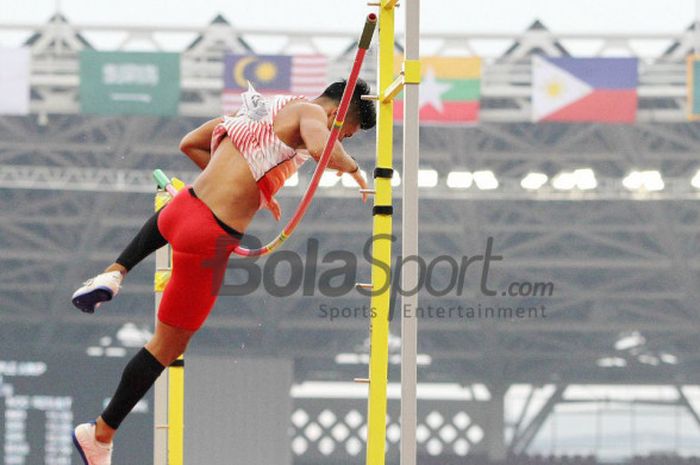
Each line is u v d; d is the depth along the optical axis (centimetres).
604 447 12244
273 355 11338
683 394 12088
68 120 9225
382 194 1438
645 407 12294
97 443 1173
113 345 11381
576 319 11256
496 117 7819
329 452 11775
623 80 6538
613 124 8869
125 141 9175
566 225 10319
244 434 10962
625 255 10712
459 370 11956
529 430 12088
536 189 9794
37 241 10081
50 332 11112
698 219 9950
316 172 1164
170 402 1866
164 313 1168
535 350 11781
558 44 7494
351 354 11450
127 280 10650
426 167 9850
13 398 11075
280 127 1170
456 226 10381
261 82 6606
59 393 11162
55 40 7525
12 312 10869
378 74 1452
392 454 11306
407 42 1304
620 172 9806
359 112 1258
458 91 6469
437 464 11781
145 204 9944
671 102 8244
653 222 10094
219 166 1166
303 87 6612
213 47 7462
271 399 11056
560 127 9200
